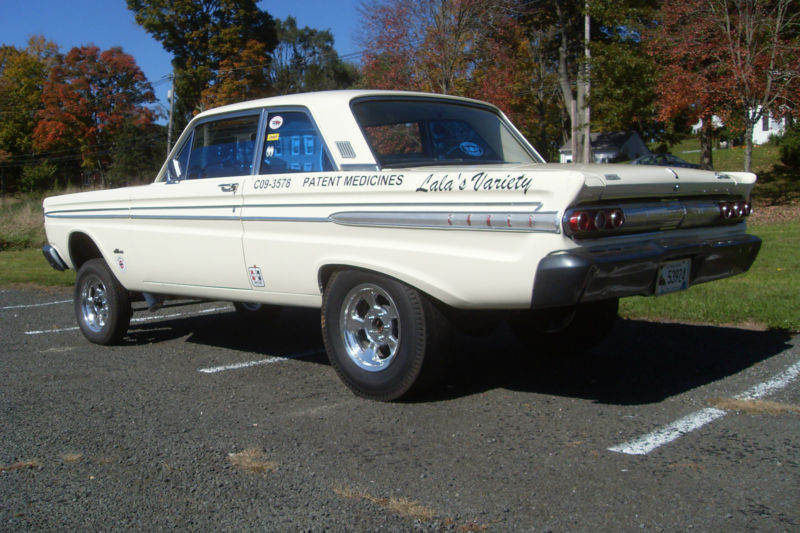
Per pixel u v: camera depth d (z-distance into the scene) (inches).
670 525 119.5
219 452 158.1
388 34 995.3
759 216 821.2
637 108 995.9
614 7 970.1
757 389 191.0
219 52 1828.2
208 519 126.9
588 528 119.3
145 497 136.4
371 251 181.0
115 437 169.8
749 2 776.9
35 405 197.5
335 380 214.2
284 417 180.5
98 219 264.2
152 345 273.9
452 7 976.9
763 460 145.6
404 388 181.9
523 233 156.6
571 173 151.1
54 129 2165.4
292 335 287.0
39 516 129.9
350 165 189.3
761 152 1615.4
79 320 280.5
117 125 2220.7
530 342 232.7
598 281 154.3
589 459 147.9
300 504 131.4
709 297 299.3
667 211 170.1
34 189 2301.9
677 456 148.5
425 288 172.6
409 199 174.9
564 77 1382.9
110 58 2198.6
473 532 119.1
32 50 2539.4
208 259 223.9
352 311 192.1
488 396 192.7
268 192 205.3
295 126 206.7
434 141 207.0
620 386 198.8
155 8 1807.3
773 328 256.4
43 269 541.3
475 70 1050.7
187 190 228.2
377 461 150.0
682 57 866.1
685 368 213.9
